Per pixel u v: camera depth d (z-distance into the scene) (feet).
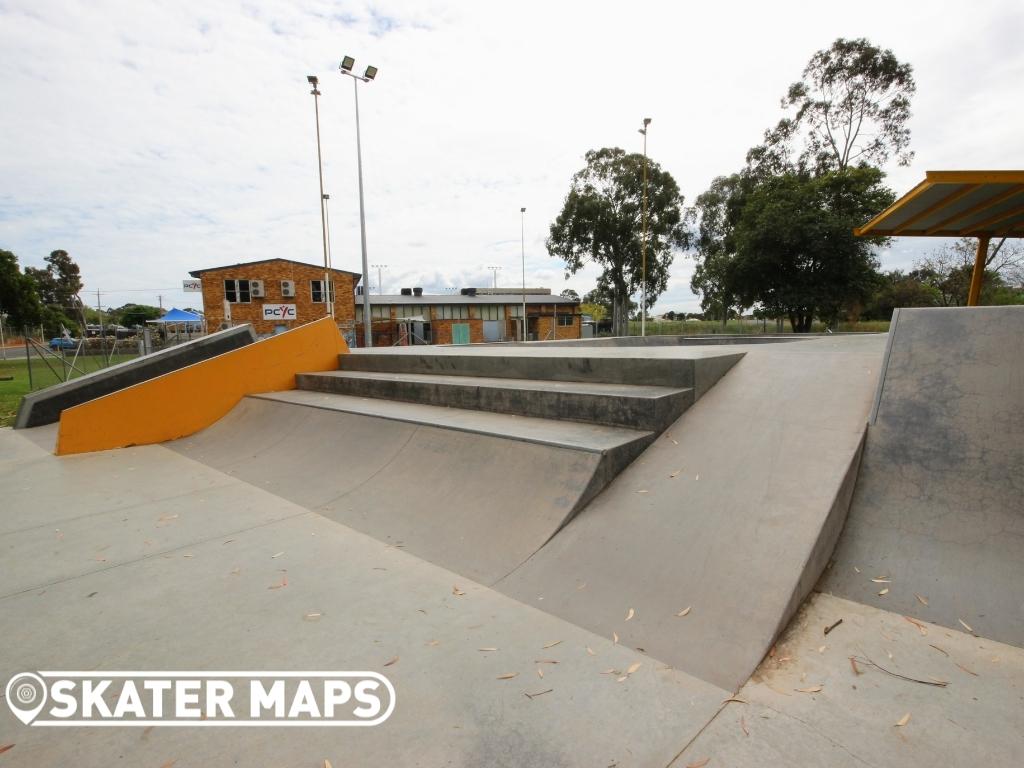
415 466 13.19
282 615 7.73
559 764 4.93
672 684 5.95
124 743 5.36
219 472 16.12
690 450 10.77
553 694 5.87
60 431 18.90
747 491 8.89
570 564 8.55
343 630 7.29
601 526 9.22
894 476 8.80
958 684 5.75
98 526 11.64
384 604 7.97
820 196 70.54
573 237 113.19
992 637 6.37
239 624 7.52
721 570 7.51
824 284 70.33
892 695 5.64
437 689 6.01
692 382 12.77
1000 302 79.05
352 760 5.07
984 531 7.54
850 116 88.12
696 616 6.93
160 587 8.71
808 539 7.54
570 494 10.03
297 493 13.60
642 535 8.70
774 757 4.91
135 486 14.75
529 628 7.18
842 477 8.50
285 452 16.93
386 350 29.27
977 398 8.99
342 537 10.66
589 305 184.75
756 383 12.88
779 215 70.03
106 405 19.85
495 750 5.11
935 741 5.05
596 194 109.81
